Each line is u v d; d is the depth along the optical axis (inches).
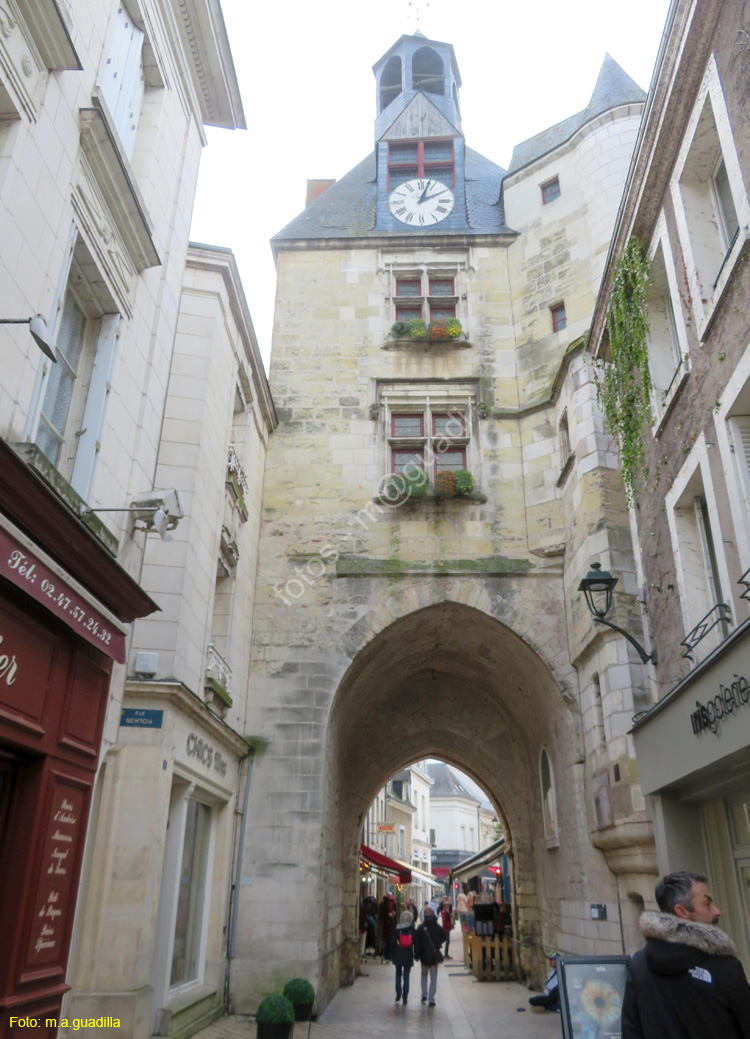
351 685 576.7
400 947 536.4
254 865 489.4
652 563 370.9
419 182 738.2
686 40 285.9
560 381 557.3
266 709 530.0
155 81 333.1
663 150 324.8
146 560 371.9
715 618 307.0
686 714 291.0
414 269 669.3
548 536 556.4
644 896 398.6
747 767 261.3
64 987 218.7
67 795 226.4
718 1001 120.8
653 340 362.9
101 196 261.4
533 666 553.3
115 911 308.8
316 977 465.7
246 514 514.3
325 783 518.9
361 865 916.0
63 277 237.8
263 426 590.2
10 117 204.4
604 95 645.3
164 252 335.6
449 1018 472.4
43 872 210.4
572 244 621.9
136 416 303.9
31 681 206.7
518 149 725.9
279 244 683.4
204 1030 390.6
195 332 433.7
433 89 938.7
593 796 464.8
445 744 743.1
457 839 2346.2
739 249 254.5
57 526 210.1
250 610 546.3
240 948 467.8
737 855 292.7
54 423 258.1
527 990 602.2
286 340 646.5
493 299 651.5
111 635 244.8
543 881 606.2
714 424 282.0
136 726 335.3
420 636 612.7
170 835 368.8
